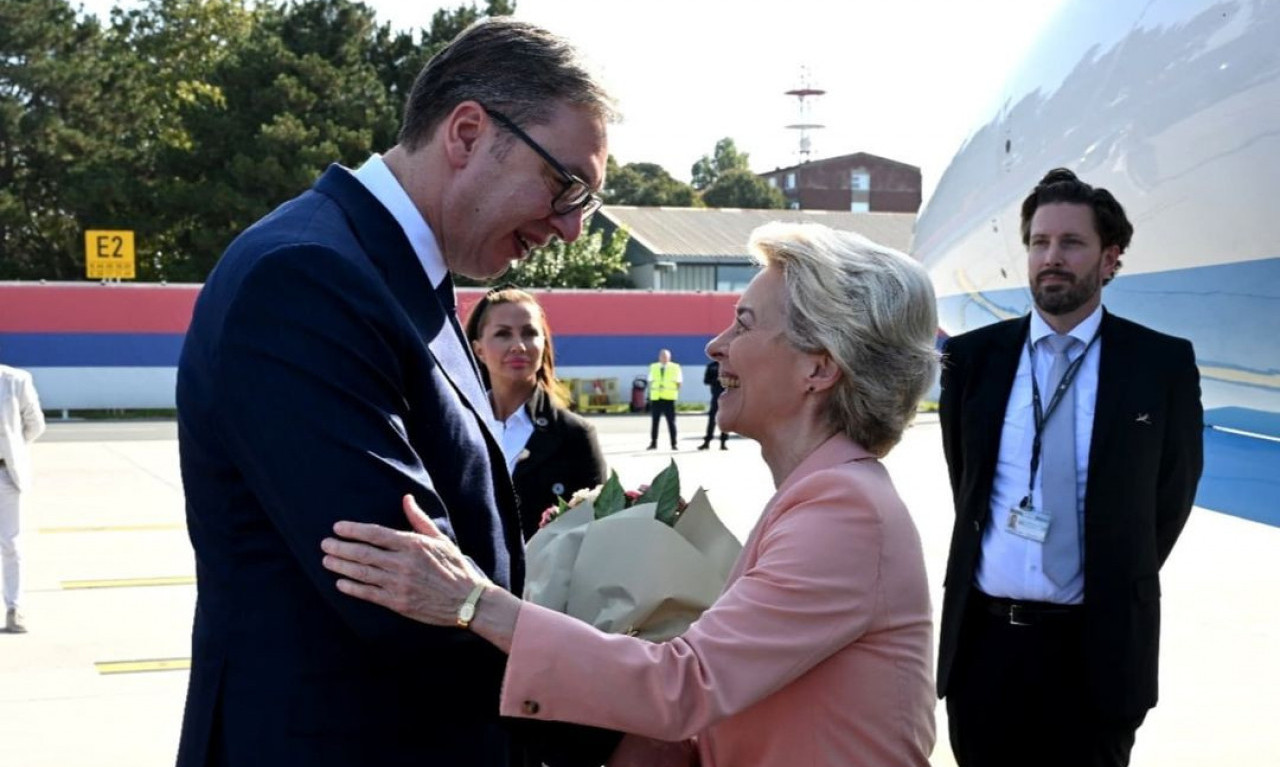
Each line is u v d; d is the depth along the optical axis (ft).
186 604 24.81
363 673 5.60
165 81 151.12
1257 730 17.38
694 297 89.35
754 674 5.82
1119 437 10.27
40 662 20.57
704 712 5.75
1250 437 15.10
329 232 5.72
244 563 5.66
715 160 343.05
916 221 25.04
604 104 6.15
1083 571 10.30
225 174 110.52
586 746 6.81
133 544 31.68
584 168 6.13
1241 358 14.57
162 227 111.55
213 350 5.49
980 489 10.91
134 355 79.25
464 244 6.26
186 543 31.83
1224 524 34.55
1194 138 14.26
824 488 6.06
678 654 5.85
